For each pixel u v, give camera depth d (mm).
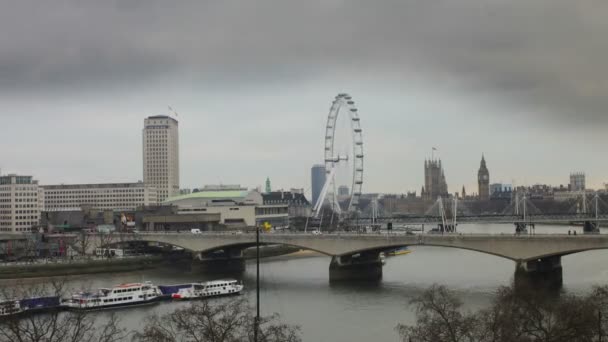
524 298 143000
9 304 163750
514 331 127750
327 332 182000
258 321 126250
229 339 139375
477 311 187625
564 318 130125
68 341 165375
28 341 147000
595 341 131000
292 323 194125
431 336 134125
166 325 170250
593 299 146375
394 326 186875
